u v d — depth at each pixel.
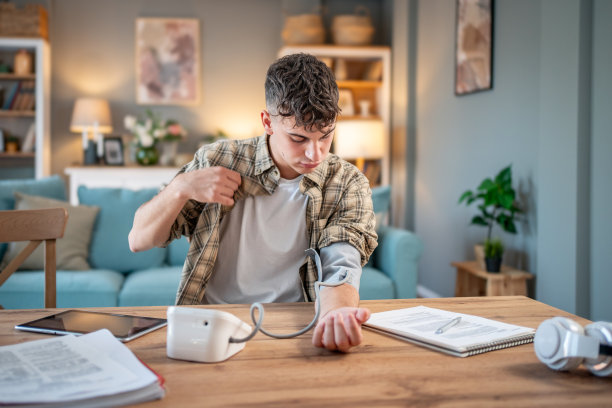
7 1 5.17
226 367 0.80
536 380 0.76
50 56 5.29
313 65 1.05
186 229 1.32
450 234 3.96
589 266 2.51
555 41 2.63
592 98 2.47
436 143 4.21
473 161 3.61
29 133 5.17
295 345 0.90
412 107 4.65
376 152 4.71
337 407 0.66
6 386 0.66
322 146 1.08
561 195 2.60
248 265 1.32
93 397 0.64
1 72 5.07
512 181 3.14
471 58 3.59
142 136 5.04
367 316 0.89
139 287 2.83
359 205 1.30
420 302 1.20
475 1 3.52
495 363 0.83
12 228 1.40
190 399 0.68
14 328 0.97
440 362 0.83
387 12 5.29
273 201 1.32
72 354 0.78
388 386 0.73
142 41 5.41
